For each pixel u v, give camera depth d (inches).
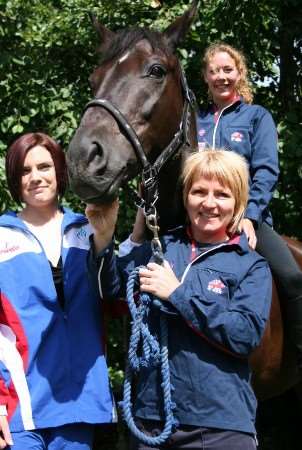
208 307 84.0
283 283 121.1
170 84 105.6
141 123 100.3
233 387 84.8
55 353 95.0
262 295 87.1
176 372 85.7
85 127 95.0
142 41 104.6
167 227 113.9
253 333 84.4
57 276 98.6
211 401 83.5
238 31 207.6
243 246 91.2
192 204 91.7
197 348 85.5
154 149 104.5
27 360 94.0
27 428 91.7
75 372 95.7
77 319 97.5
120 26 211.9
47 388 93.5
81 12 212.8
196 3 110.8
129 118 99.0
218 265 88.7
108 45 106.4
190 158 93.7
